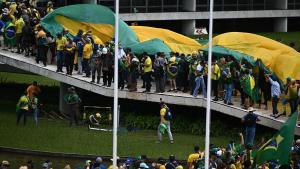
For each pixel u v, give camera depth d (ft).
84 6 358.64
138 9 530.68
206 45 356.18
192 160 264.93
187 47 361.92
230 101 322.14
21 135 311.27
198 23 571.69
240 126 323.16
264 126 316.40
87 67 337.52
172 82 333.01
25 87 383.86
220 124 322.96
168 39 371.35
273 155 270.05
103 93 331.57
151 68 330.34
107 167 274.57
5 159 290.97
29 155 295.48
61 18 355.15
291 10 583.17
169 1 542.16
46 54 344.49
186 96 327.47
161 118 308.19
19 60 346.74
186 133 323.98
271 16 576.61
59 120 335.47
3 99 364.58
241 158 266.77
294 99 310.04
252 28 581.94
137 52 347.77
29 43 350.43
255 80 319.68
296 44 521.24
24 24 349.41
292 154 271.69
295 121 270.46
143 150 299.79
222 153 269.03
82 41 338.34
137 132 323.37
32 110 327.67
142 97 331.57
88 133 317.63
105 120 328.70
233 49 346.74
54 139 308.40
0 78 399.03
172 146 305.94
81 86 336.08
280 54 343.87
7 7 365.40
